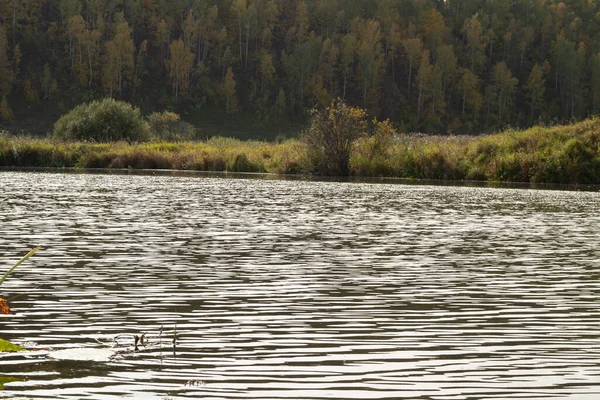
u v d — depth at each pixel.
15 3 183.50
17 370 6.41
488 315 8.58
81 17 180.50
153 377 6.25
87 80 179.25
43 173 41.00
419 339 7.51
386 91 194.50
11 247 13.37
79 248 13.31
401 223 18.09
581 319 8.44
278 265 11.75
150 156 50.53
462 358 6.88
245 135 168.25
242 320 8.20
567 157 39.53
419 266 11.88
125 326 7.91
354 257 12.68
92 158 50.50
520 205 23.95
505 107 192.38
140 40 198.75
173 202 23.19
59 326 7.89
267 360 6.75
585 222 18.81
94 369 6.46
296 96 191.38
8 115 158.38
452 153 44.25
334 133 44.44
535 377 6.35
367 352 7.04
